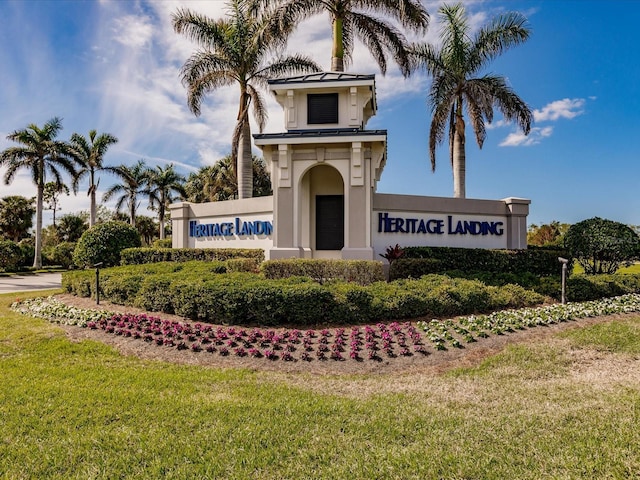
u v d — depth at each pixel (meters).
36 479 3.61
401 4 18.39
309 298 8.69
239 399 5.28
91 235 20.89
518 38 20.50
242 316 8.83
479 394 5.59
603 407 5.03
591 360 7.03
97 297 12.04
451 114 22.56
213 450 4.01
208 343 7.77
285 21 17.97
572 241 15.46
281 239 14.44
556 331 8.59
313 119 15.75
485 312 10.02
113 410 4.91
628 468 3.65
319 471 3.66
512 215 17.33
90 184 41.38
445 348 7.39
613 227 14.77
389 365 6.76
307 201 16.56
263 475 3.62
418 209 16.22
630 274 13.70
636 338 8.04
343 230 16.59
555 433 4.34
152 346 7.82
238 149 21.50
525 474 3.59
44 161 38.12
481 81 20.70
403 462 3.79
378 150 14.45
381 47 19.95
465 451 3.97
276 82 15.62
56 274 34.78
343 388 5.82
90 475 3.64
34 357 7.23
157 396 5.37
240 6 20.55
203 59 20.36
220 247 18.47
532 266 15.41
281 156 14.44
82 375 6.23
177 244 20.39
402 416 4.78
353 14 19.47
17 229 49.78
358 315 8.82
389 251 13.88
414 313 9.21
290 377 6.30
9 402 5.19
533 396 5.50
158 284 10.31
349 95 15.52
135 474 3.66
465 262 15.14
